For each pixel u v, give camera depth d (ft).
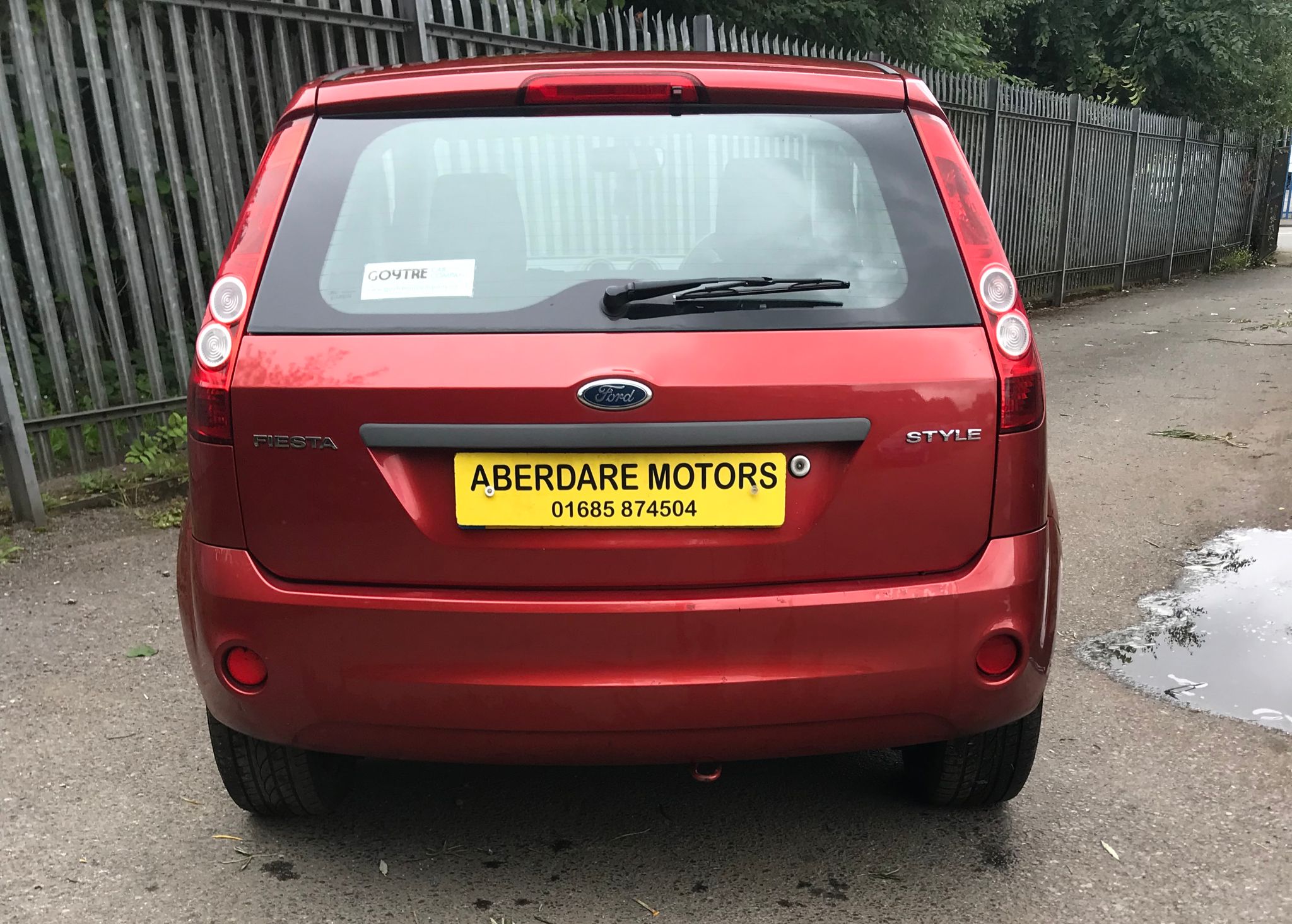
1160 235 58.13
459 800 9.36
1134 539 16.53
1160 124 55.11
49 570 14.84
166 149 17.52
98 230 17.17
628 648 6.93
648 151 7.49
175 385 19.85
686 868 8.34
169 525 16.63
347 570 7.07
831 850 8.57
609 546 6.95
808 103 7.77
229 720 7.52
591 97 7.56
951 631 7.09
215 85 17.98
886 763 9.97
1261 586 14.49
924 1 41.19
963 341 7.13
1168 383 29.09
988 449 7.10
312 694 7.14
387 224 7.34
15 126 16.07
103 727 10.62
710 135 7.57
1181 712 10.96
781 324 6.98
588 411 6.76
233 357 7.07
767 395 6.82
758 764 9.94
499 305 7.03
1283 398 26.78
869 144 7.70
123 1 16.90
